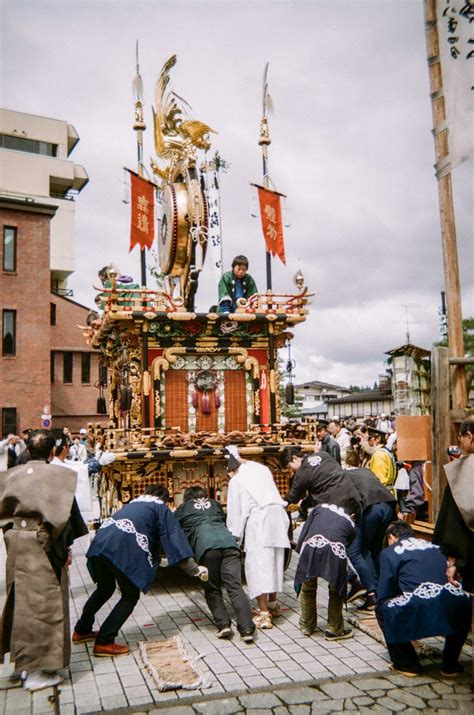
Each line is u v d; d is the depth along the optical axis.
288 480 8.07
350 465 7.83
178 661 4.85
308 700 4.25
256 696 4.32
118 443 8.33
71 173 40.50
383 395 37.09
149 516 5.32
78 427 32.88
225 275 9.22
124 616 5.13
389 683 4.50
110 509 8.45
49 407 27.50
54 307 33.19
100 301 9.41
